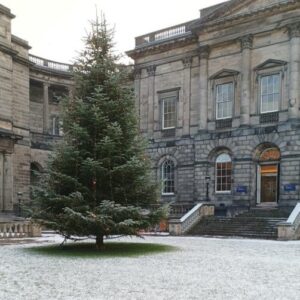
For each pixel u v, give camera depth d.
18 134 45.12
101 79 22.08
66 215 19.48
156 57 45.56
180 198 42.62
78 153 20.42
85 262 16.83
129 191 21.20
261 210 35.50
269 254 19.92
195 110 42.62
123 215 20.09
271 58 37.09
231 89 39.88
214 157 40.41
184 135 43.00
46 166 21.50
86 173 20.50
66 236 21.20
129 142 21.62
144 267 15.59
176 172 43.25
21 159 47.31
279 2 36.22
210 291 11.46
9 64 44.75
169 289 11.66
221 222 33.38
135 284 12.34
